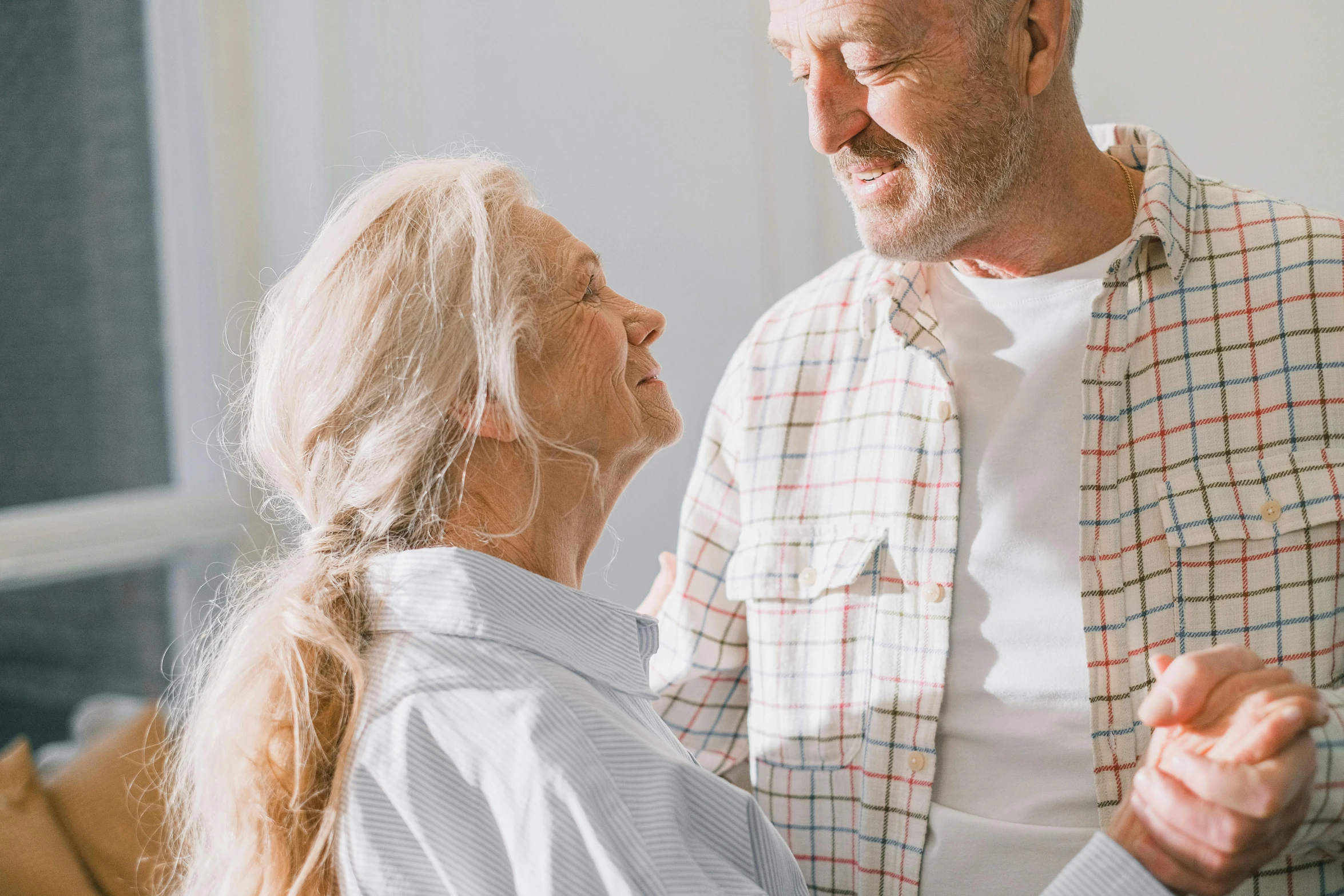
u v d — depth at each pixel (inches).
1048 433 49.9
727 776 61.7
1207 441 47.2
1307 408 46.0
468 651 38.2
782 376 57.6
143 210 128.6
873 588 52.8
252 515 132.6
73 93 122.3
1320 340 46.1
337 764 37.8
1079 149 49.3
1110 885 34.9
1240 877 34.4
